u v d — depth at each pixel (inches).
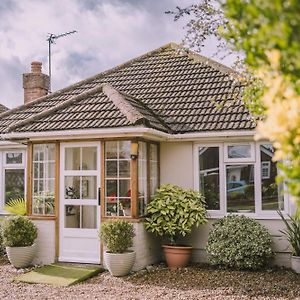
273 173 462.6
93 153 460.8
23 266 457.1
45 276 413.4
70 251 463.5
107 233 415.8
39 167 480.4
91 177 460.4
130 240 421.7
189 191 472.4
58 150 470.6
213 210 482.9
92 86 614.5
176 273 428.5
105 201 451.5
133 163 440.5
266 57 146.8
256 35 138.6
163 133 459.5
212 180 485.4
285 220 437.7
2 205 578.9
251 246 425.1
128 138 442.0
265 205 464.1
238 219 447.2
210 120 486.9
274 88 135.9
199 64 603.2
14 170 576.1
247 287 373.1
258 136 137.0
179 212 452.1
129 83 603.5
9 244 453.4
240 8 140.2
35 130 466.0
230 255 427.5
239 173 475.8
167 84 577.6
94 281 404.5
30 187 482.6
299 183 128.2
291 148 131.0
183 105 527.8
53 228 468.4
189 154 493.7
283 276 411.8
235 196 475.8
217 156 485.1
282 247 455.2
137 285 386.0
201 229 483.2
